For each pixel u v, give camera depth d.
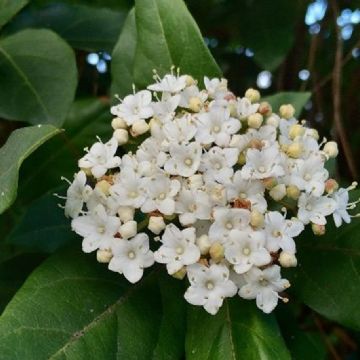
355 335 0.16
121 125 0.10
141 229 0.10
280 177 0.10
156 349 0.10
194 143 0.10
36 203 0.12
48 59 0.12
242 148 0.10
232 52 0.18
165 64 0.11
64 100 0.12
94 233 0.10
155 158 0.10
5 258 0.13
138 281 0.10
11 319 0.09
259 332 0.09
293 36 0.15
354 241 0.11
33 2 0.14
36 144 0.09
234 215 0.09
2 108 0.12
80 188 0.10
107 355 0.09
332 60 0.18
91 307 0.10
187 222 0.09
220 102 0.10
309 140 0.10
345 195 0.10
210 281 0.09
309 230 0.11
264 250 0.09
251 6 0.16
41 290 0.09
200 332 0.10
